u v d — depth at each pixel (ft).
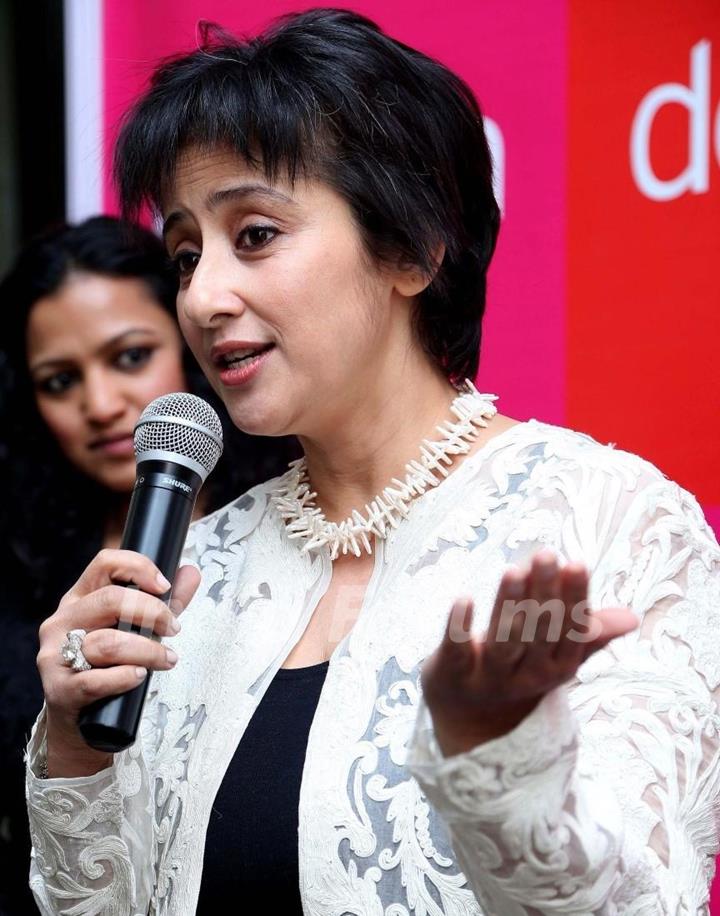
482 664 7.84
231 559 12.92
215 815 11.09
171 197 11.69
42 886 12.16
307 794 10.60
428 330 12.18
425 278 11.76
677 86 18.13
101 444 20.07
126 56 21.65
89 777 11.53
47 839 11.72
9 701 19.40
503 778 8.16
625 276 18.38
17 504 20.80
